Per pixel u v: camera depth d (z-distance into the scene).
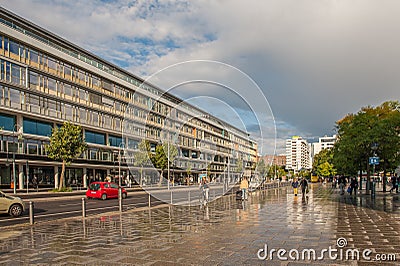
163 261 6.98
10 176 40.78
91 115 52.31
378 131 25.38
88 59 52.19
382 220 12.72
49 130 45.53
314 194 31.30
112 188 28.97
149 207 18.00
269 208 17.81
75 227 11.63
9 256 7.55
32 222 12.34
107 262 6.96
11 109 39.19
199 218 13.73
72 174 49.88
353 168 32.66
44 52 44.38
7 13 39.31
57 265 6.82
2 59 38.31
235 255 7.38
